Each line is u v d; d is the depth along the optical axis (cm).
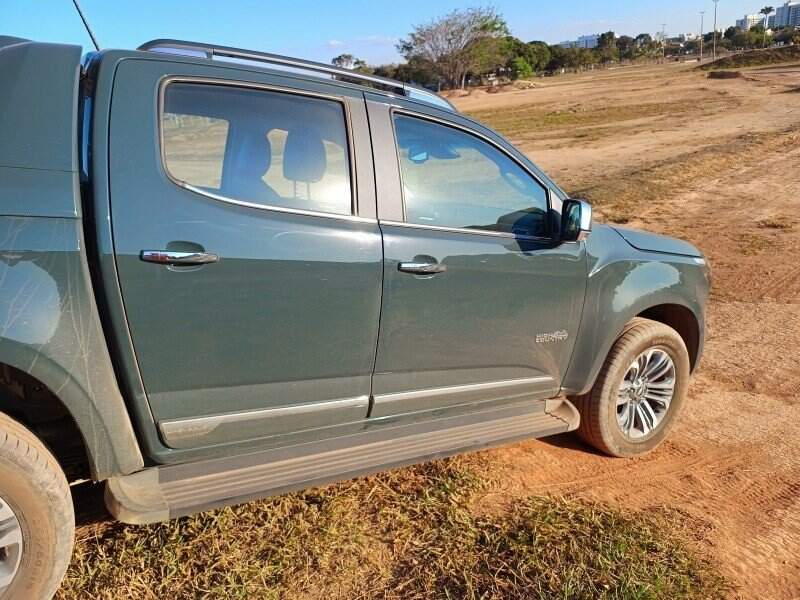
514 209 350
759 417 465
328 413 303
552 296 355
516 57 8700
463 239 323
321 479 293
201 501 268
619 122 2916
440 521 330
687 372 424
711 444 428
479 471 379
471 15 7181
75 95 255
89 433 255
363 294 296
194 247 260
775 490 377
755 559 317
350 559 301
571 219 345
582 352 378
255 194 280
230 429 281
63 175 243
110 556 292
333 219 292
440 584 289
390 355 312
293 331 284
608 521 336
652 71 9038
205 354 268
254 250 270
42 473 239
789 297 725
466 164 338
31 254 235
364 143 307
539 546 313
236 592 275
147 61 269
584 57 11981
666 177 1469
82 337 246
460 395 341
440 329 322
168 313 258
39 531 240
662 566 303
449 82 7412
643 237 420
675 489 375
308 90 298
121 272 248
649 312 446
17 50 259
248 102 285
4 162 237
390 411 322
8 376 266
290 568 293
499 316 338
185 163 267
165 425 268
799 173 1498
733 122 2583
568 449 416
